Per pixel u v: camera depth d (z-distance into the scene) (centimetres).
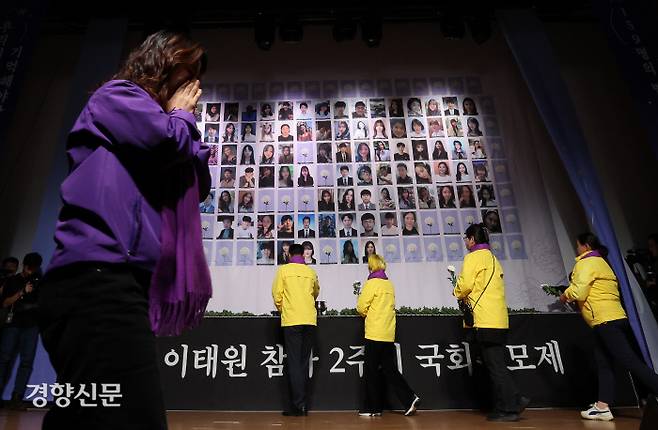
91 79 538
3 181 555
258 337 394
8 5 516
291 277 384
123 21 581
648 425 105
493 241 550
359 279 539
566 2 631
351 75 634
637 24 513
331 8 631
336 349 390
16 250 540
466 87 626
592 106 614
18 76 488
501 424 306
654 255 489
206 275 85
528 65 559
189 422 322
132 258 73
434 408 376
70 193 75
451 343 390
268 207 567
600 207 474
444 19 611
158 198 83
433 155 591
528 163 585
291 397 359
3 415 357
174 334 83
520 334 389
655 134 465
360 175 581
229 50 644
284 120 609
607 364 332
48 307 70
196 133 92
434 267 543
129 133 77
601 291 334
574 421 314
